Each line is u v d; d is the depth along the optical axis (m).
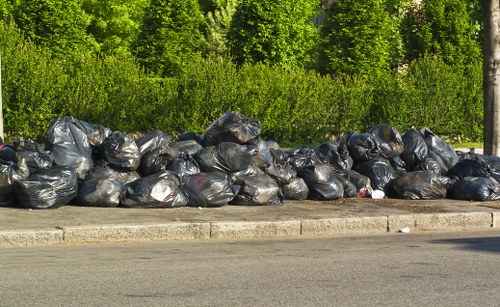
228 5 49.41
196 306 6.88
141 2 43.75
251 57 32.97
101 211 12.30
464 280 8.27
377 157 15.88
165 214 12.20
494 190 15.26
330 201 14.50
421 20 35.34
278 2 32.78
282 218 12.23
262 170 14.23
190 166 13.79
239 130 14.41
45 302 6.97
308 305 6.98
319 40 33.75
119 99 23.64
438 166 16.05
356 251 10.35
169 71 33.56
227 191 13.27
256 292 7.51
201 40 47.97
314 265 9.13
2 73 21.75
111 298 7.16
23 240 10.38
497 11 18.89
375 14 32.31
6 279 8.02
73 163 13.16
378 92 28.38
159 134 14.21
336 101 27.31
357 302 7.13
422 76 29.33
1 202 12.41
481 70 30.44
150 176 13.14
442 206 14.21
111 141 13.42
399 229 12.83
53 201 12.30
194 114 24.50
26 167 12.41
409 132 16.80
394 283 8.06
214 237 11.49
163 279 8.11
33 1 30.84
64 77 22.91
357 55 32.06
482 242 11.45
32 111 22.27
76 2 33.09
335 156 15.17
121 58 24.70
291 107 26.23
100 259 9.38
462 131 30.16
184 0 33.75
